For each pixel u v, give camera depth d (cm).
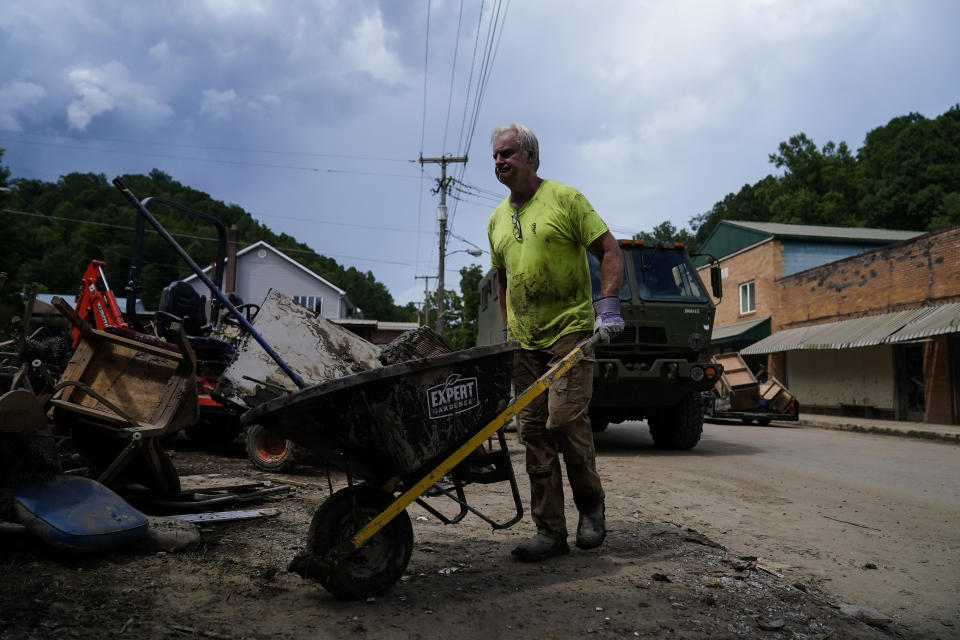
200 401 611
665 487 559
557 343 324
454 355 259
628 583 279
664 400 841
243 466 593
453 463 264
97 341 398
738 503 497
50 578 242
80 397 385
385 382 240
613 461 744
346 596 240
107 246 4694
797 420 1577
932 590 301
